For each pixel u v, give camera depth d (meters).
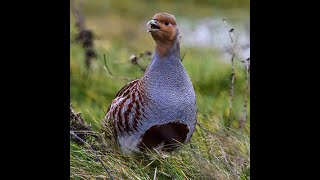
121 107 9.97
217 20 27.59
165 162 10.15
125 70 16.95
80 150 10.45
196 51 21.05
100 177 9.87
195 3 32.56
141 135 9.84
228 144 10.81
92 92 15.73
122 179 9.77
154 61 9.69
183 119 9.77
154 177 9.75
